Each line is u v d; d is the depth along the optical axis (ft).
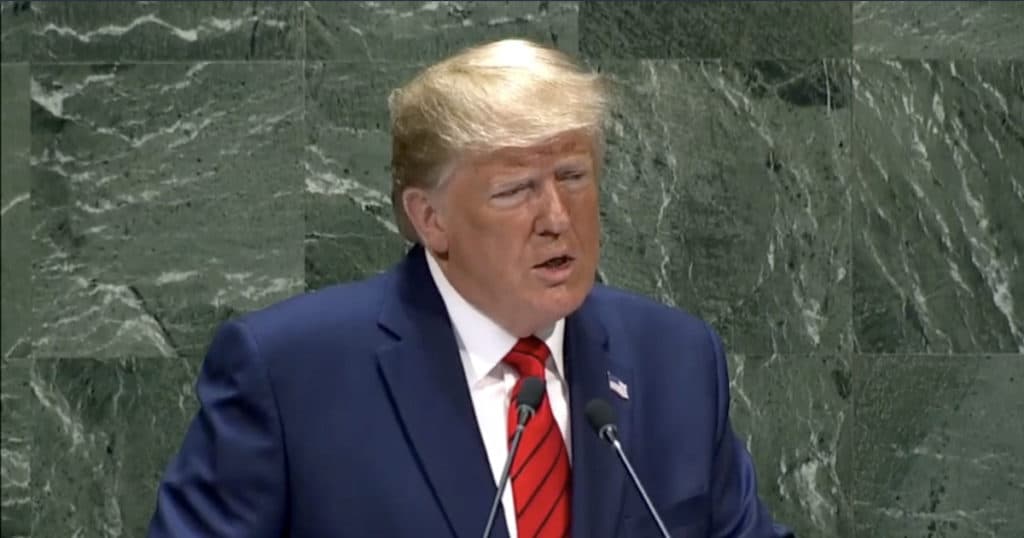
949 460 43.34
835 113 43.16
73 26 42.80
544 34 43.01
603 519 25.17
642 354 27.37
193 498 25.54
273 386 25.70
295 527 25.38
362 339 26.27
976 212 43.27
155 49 42.78
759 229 43.06
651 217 42.98
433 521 24.79
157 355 42.88
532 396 24.26
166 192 42.73
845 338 43.21
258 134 42.86
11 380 42.78
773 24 43.14
